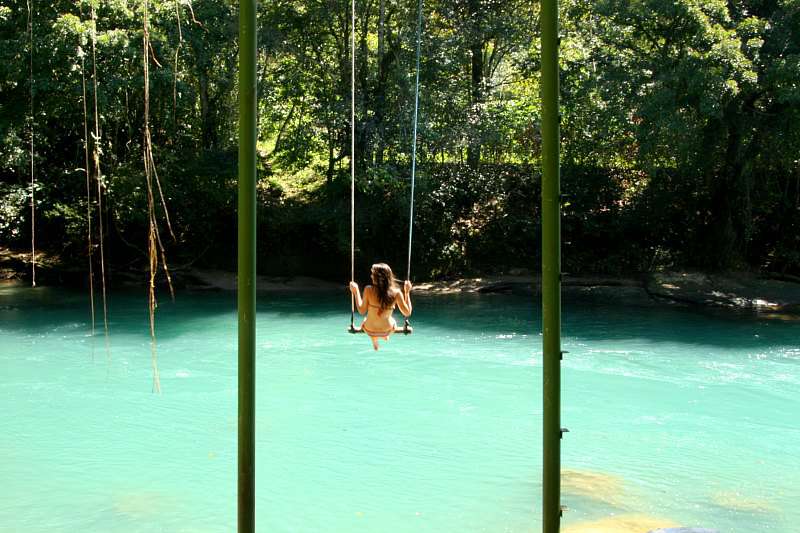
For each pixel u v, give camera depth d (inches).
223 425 531.5
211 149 1284.4
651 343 794.8
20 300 1047.0
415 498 408.8
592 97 1101.7
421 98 1171.3
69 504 399.2
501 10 1248.2
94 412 558.9
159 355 731.4
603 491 415.2
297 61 1200.2
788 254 1158.3
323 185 1385.3
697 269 1167.6
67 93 1000.9
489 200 1336.1
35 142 1141.7
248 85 202.4
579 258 1251.8
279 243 1282.0
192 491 417.1
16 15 971.9
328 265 1274.6
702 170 1128.2
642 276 1172.5
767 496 409.4
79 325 874.1
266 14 1202.6
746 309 1019.9
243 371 205.8
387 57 1223.5
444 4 1211.9
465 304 1069.8
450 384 640.4
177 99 1129.4
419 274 1253.7
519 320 938.1
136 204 1140.5
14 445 489.1
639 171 1284.4
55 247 1259.8
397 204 1216.2
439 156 1412.4
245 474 207.2
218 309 1002.1
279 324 906.1
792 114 993.5
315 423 538.0
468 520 380.2
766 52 988.6
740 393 610.2
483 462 462.6
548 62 203.3
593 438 506.3
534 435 513.0
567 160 1295.5
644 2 980.6
